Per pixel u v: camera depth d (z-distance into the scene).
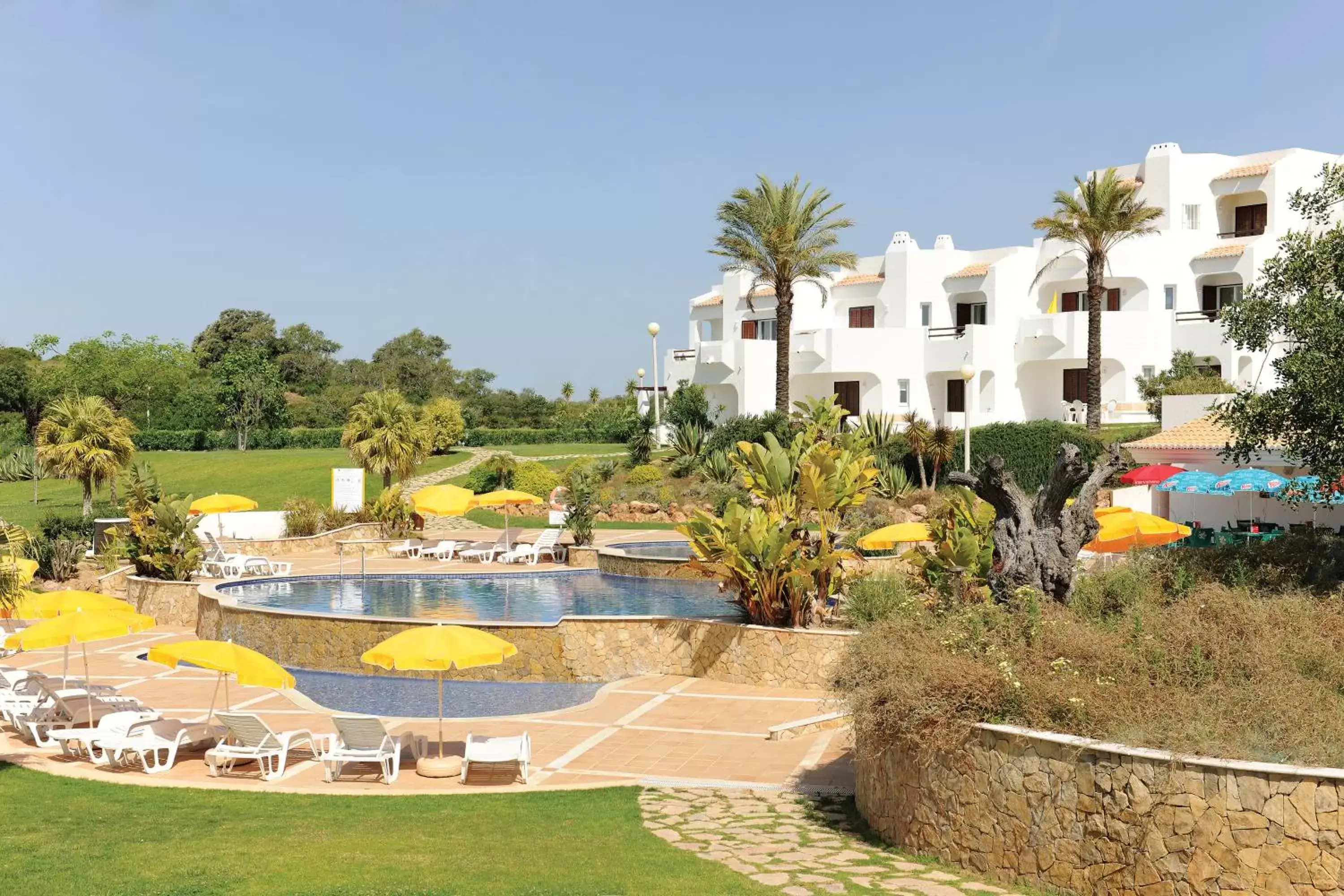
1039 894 9.41
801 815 12.05
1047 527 15.28
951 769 10.32
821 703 16.44
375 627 20.47
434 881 9.14
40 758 14.54
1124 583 14.84
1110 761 9.04
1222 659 10.63
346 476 42.62
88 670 20.36
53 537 37.25
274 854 9.90
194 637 23.89
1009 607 13.80
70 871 9.30
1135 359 51.72
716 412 56.31
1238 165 55.91
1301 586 15.03
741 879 9.52
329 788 12.98
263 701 17.88
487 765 14.01
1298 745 8.84
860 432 23.14
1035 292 55.88
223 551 32.38
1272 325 16.22
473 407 99.62
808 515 21.14
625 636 19.94
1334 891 7.92
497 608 26.08
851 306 59.88
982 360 53.25
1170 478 28.39
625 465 52.06
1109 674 10.62
